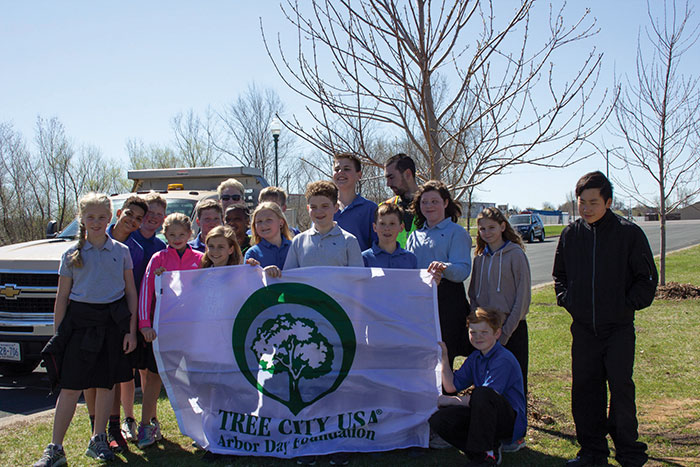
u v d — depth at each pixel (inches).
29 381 287.1
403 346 170.7
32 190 1145.4
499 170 220.1
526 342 180.1
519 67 209.2
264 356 172.1
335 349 170.9
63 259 168.2
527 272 173.0
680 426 183.5
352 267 172.9
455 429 157.2
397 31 200.5
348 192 206.1
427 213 185.0
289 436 165.9
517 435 160.1
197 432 169.6
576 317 161.3
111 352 168.2
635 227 154.3
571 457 164.9
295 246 181.3
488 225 177.9
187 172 402.6
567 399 213.2
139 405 226.1
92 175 1270.9
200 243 218.8
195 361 173.9
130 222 188.7
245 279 175.6
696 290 448.8
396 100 219.3
